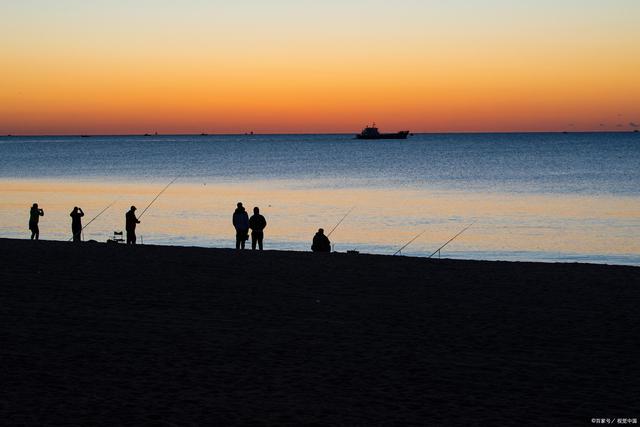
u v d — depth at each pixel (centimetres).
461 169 14075
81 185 10362
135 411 1017
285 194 8912
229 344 1409
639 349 1372
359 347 1393
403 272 2294
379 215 6688
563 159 17138
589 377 1202
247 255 2683
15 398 1072
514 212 6825
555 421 997
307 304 1798
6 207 7262
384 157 19875
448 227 5838
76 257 2581
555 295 1898
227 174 13062
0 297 1845
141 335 1474
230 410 1029
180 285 2048
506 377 1203
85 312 1684
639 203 7456
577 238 5159
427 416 1013
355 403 1066
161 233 5484
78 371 1217
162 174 13075
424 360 1305
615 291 1942
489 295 1909
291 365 1266
